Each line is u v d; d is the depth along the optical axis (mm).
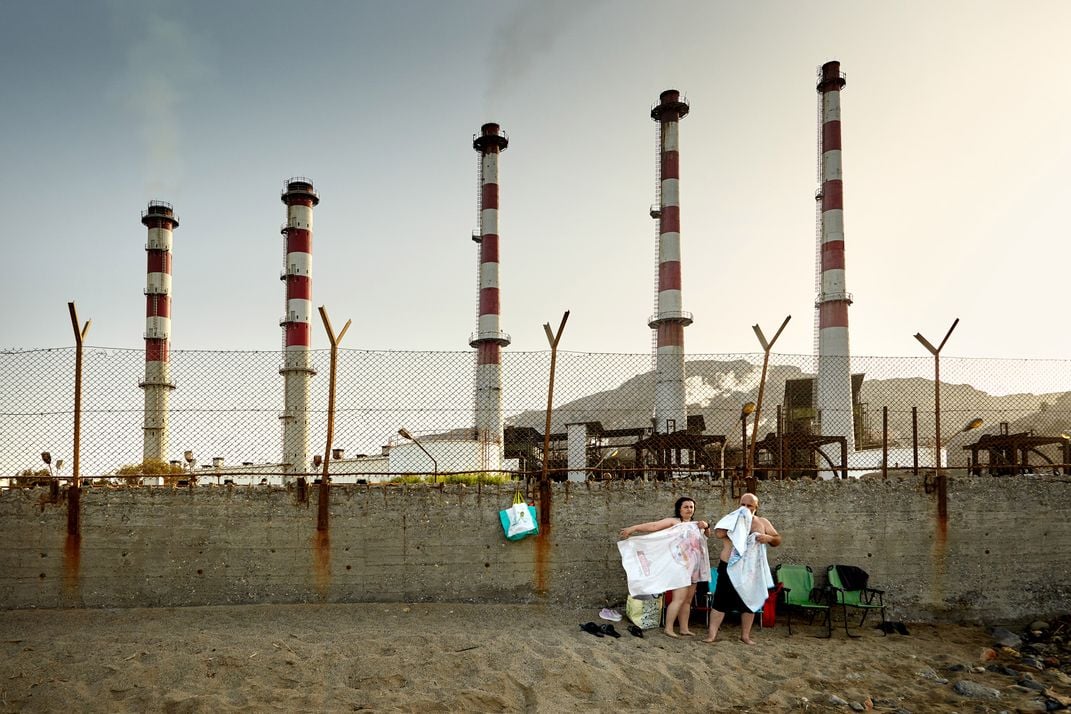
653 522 8383
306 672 6328
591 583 9102
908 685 6895
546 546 9078
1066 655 8211
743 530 7891
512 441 16734
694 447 12859
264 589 8633
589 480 9664
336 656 6648
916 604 9531
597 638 7789
